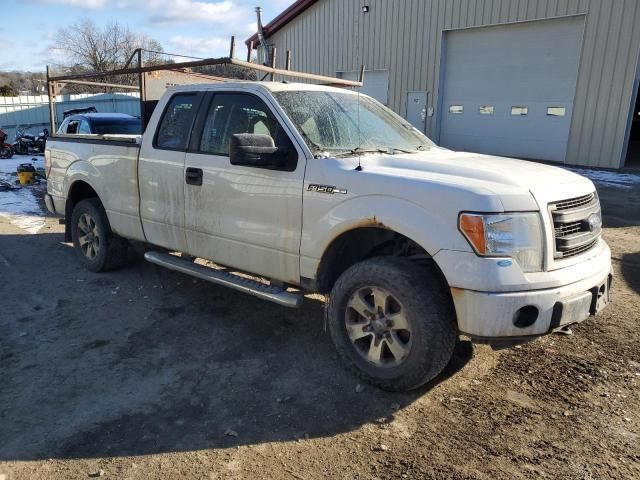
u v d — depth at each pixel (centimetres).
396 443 299
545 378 367
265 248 405
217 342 425
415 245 358
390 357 353
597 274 339
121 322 462
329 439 303
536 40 1555
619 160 1446
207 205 439
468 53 1723
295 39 2183
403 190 330
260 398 345
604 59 1423
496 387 356
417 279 327
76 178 582
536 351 405
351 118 437
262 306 498
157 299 514
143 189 497
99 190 550
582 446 295
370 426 315
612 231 798
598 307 344
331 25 2058
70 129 1140
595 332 439
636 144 2152
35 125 2386
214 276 443
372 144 422
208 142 443
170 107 482
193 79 618
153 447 295
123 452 290
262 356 402
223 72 646
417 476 272
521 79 1611
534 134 1612
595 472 274
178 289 541
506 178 331
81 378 368
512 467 278
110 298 517
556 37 1512
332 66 2092
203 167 438
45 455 287
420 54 1827
